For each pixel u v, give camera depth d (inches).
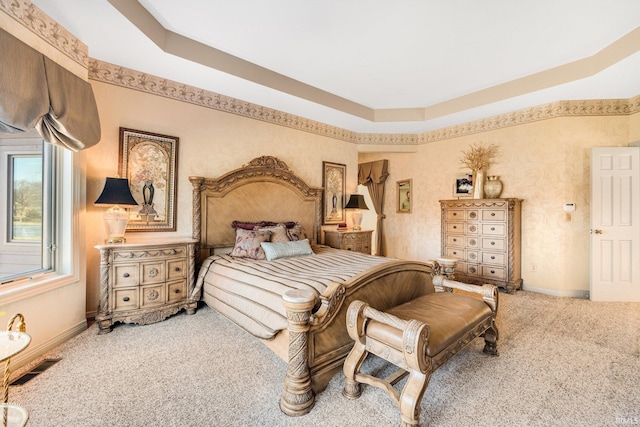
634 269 139.9
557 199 152.8
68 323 94.0
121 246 100.0
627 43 104.2
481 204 165.2
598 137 148.3
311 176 183.3
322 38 107.2
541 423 58.5
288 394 62.1
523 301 141.0
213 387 69.7
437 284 100.7
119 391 67.5
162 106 126.3
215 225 138.4
